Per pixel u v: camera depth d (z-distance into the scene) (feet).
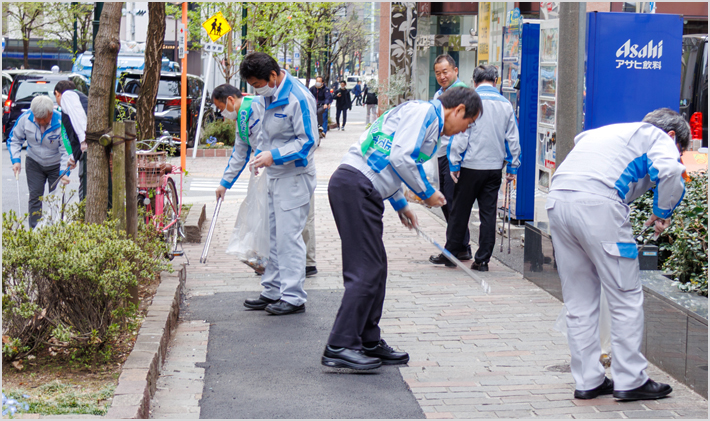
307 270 23.57
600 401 13.62
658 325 15.39
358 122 128.16
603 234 13.28
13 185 42.01
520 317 18.89
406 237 30.30
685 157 25.05
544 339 17.16
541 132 26.68
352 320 14.78
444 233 31.30
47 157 26.84
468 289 21.72
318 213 36.70
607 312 15.26
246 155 20.48
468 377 14.79
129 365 13.34
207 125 69.15
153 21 32.48
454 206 24.38
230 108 19.97
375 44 196.24
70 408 11.90
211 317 18.89
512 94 32.19
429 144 14.75
